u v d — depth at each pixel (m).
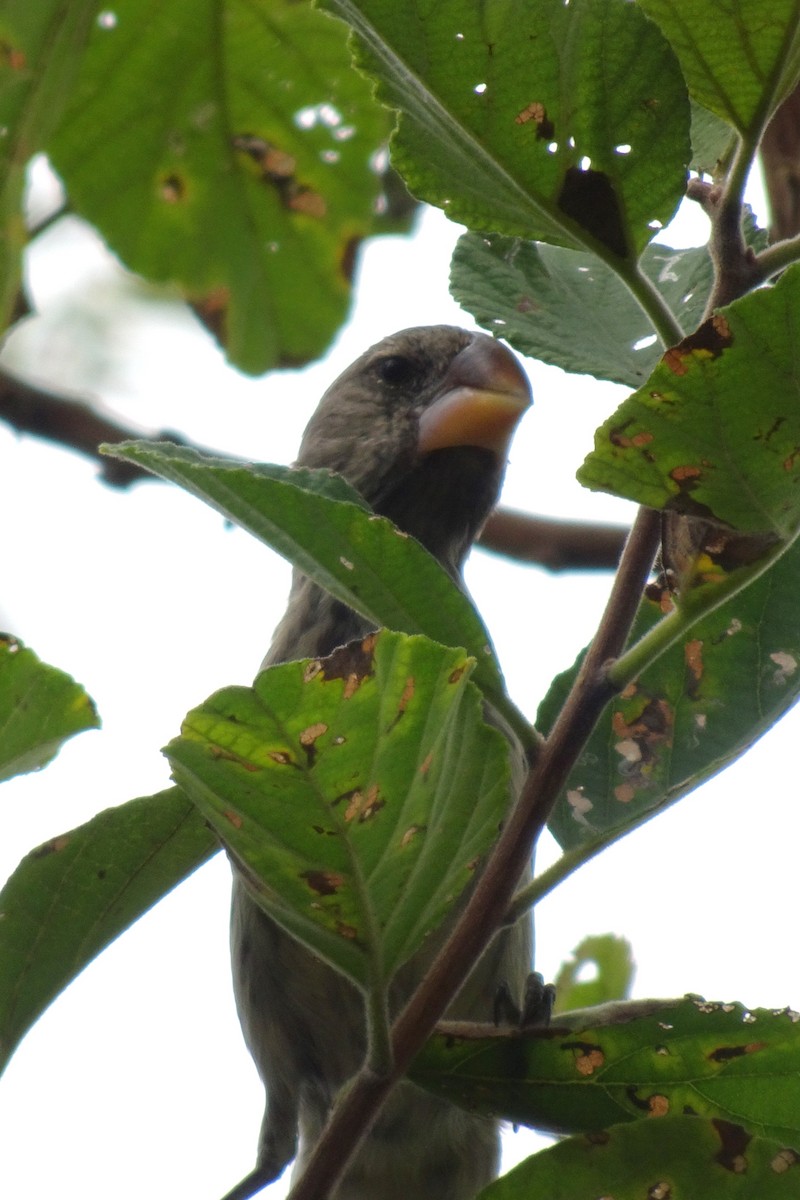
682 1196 3.36
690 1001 3.46
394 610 3.11
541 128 3.02
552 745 3.03
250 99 7.31
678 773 3.68
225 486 3.06
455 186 3.20
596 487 2.83
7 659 3.34
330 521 3.07
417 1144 5.69
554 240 3.19
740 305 2.59
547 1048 3.51
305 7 7.01
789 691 3.69
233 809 2.86
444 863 2.96
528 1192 3.37
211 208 7.57
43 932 3.73
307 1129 5.94
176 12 7.03
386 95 3.15
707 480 2.79
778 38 2.85
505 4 2.89
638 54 2.95
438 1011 3.04
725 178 3.17
